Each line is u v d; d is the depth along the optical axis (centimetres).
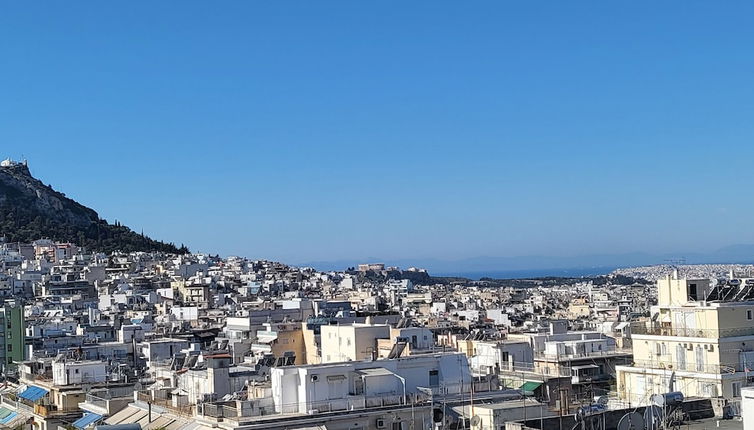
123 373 15412
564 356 15450
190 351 17225
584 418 8481
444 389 10638
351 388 10212
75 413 13650
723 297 11744
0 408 15712
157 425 10856
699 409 9075
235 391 11438
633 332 12375
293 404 9969
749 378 10944
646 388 11688
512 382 11962
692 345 11431
